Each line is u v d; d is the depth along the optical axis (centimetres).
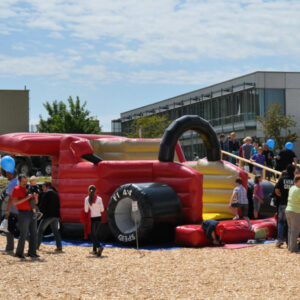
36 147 1590
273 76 4684
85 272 964
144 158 1700
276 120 4412
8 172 1211
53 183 1608
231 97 5094
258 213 1675
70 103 4859
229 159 2206
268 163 2098
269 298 764
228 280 884
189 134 5834
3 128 4588
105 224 1411
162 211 1306
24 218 1120
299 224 1157
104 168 1420
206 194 1619
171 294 793
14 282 876
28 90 4641
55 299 768
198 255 1151
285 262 1043
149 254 1184
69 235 1503
